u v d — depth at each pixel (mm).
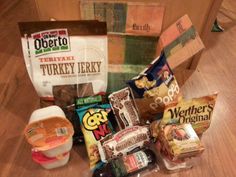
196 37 704
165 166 641
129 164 607
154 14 719
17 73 940
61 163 644
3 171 638
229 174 638
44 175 631
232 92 879
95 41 639
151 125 672
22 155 673
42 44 618
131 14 718
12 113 788
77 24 607
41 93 684
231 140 720
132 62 852
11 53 1033
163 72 673
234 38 1171
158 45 792
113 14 723
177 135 604
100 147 626
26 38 604
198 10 731
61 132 573
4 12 1297
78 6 720
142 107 693
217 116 789
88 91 701
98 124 662
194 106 643
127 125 684
